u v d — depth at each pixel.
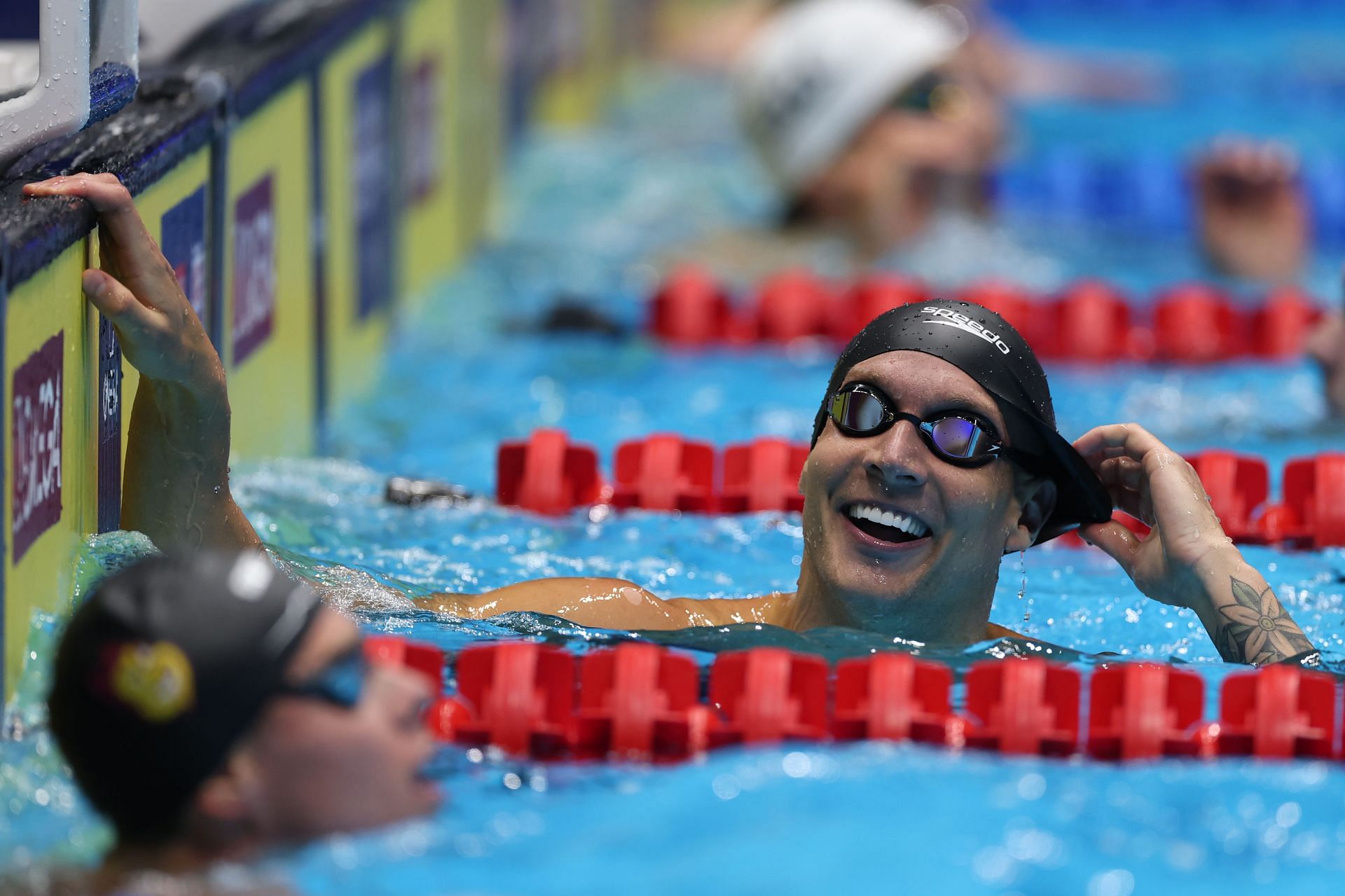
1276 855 6.17
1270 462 13.38
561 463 11.68
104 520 8.68
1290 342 17.25
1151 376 16.75
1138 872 6.00
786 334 17.97
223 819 5.62
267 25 13.76
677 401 15.59
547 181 24.94
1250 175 20.72
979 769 7.03
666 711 7.64
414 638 8.47
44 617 7.57
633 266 20.84
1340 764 7.35
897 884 5.84
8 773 6.69
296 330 13.38
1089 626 9.48
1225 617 8.66
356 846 5.87
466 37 20.88
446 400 15.43
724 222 23.09
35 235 7.34
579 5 30.16
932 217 22.27
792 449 12.08
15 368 7.13
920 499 8.28
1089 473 8.84
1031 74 32.94
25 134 7.88
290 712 5.70
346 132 15.10
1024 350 8.68
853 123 21.45
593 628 8.79
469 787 6.93
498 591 9.20
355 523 10.95
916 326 8.55
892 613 8.52
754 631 8.66
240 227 11.70
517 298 19.30
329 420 14.55
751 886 5.83
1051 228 22.97
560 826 6.41
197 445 8.41
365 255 15.93
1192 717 7.66
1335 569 10.50
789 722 7.55
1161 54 35.03
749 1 40.06
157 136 9.62
